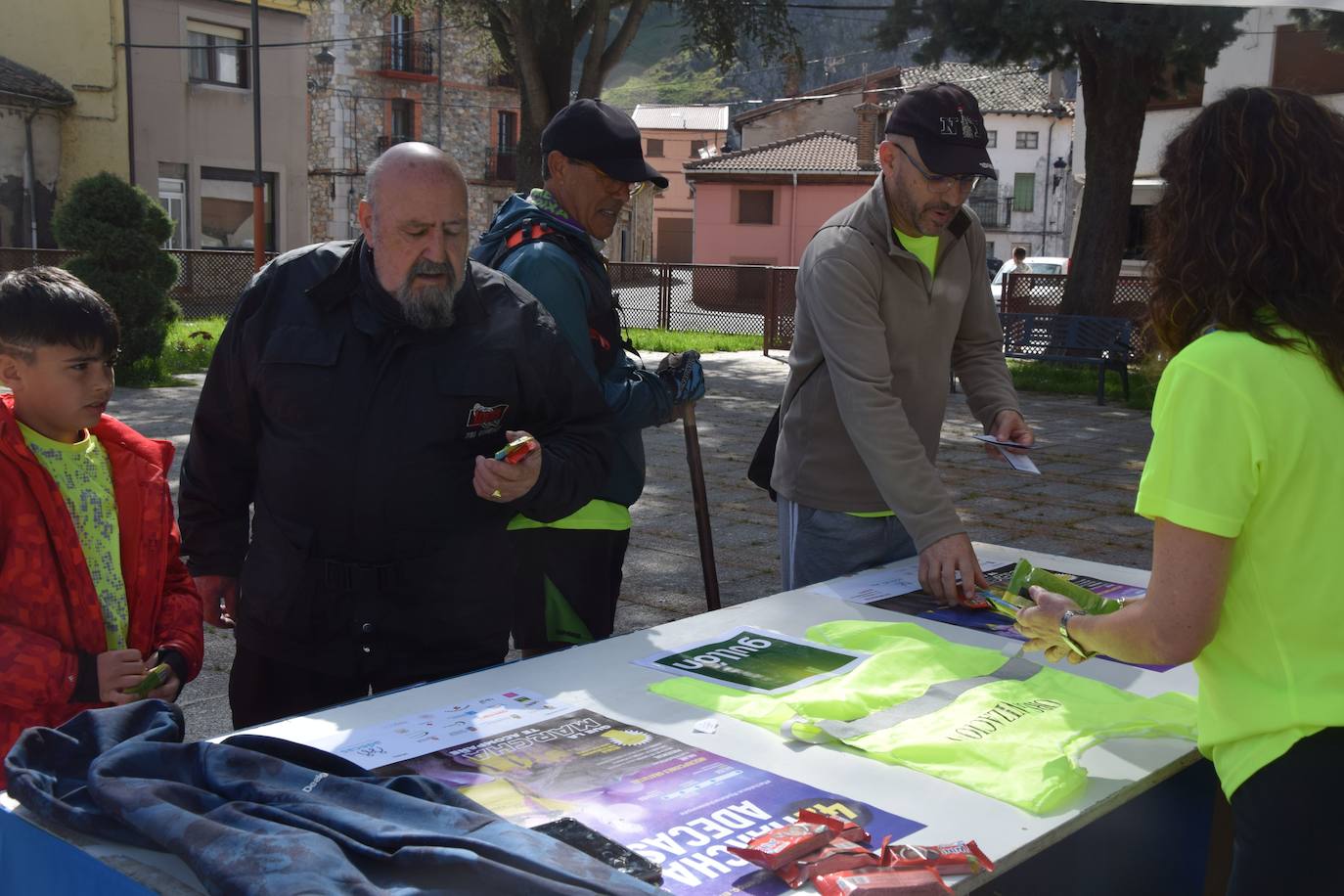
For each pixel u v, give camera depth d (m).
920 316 2.79
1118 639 1.60
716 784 1.62
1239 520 1.45
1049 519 6.59
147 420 9.41
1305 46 19.20
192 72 25.61
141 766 1.52
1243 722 1.49
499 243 2.85
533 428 2.49
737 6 17.25
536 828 1.44
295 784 1.49
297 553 2.35
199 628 2.43
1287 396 1.43
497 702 1.91
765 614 2.46
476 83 41.00
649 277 20.02
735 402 11.49
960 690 1.99
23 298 2.14
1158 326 1.61
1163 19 13.88
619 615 4.72
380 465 2.31
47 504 2.14
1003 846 1.47
